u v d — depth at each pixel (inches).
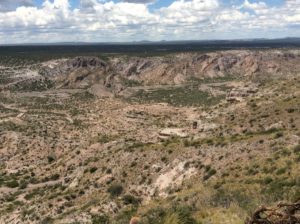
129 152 2726.4
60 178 3454.7
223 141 2332.7
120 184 2367.1
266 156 1787.6
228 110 3678.6
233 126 3127.5
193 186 1754.4
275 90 3809.1
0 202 3041.3
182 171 2155.5
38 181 3503.9
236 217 546.3
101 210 1715.1
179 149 2465.6
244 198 696.4
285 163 1449.3
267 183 1096.8
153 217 604.7
